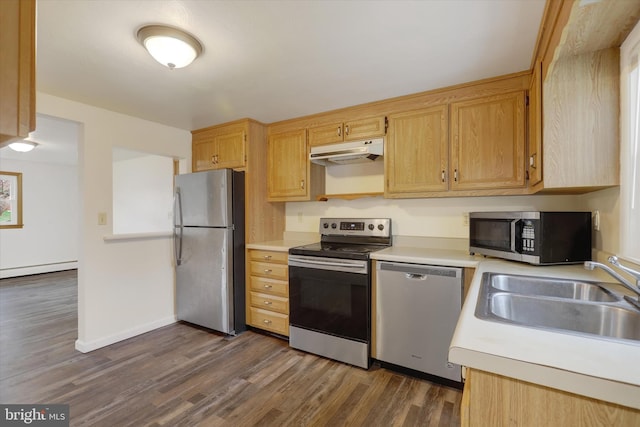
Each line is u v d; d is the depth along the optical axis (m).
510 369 0.66
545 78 1.49
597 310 1.08
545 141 1.50
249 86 2.23
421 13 1.41
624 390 0.57
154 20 1.45
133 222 4.96
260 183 3.12
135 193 4.93
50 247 5.95
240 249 2.96
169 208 4.44
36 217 5.78
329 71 2.00
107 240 2.70
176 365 2.32
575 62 1.44
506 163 2.06
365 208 2.96
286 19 1.45
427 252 2.35
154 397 1.92
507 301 1.18
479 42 1.66
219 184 2.86
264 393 1.96
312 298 2.49
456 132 2.23
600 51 1.39
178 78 2.09
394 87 2.26
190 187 3.07
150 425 1.67
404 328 2.14
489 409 0.70
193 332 2.98
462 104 2.21
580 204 2.07
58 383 2.07
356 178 3.00
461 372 1.95
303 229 3.34
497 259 2.01
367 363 2.24
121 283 2.80
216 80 2.12
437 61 1.87
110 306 2.72
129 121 2.87
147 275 3.02
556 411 0.64
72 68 1.93
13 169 5.51
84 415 1.75
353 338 2.29
